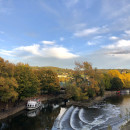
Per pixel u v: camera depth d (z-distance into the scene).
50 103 81.38
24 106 63.22
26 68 64.94
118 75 153.88
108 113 55.88
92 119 48.06
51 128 40.50
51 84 91.75
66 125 42.56
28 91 59.12
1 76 44.22
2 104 55.06
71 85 79.62
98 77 90.12
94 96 86.44
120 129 38.62
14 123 44.88
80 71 85.50
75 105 72.94
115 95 116.44
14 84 46.28
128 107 67.31
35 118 50.56
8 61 49.69
